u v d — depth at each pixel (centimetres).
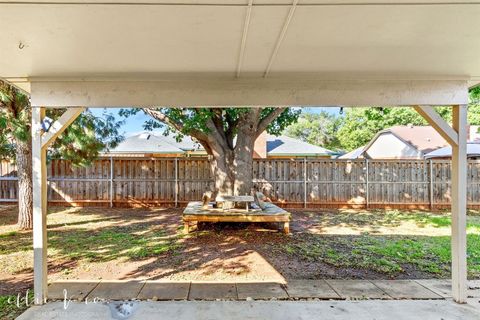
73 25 212
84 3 184
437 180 958
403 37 237
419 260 481
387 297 349
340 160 966
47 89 330
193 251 514
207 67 300
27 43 239
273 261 470
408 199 962
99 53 262
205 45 249
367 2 187
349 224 739
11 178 934
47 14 197
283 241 577
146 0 182
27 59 272
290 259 479
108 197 945
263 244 557
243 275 414
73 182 943
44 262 336
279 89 338
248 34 230
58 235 612
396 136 1458
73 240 575
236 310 317
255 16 203
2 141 615
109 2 183
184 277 407
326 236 620
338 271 432
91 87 333
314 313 311
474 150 995
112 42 240
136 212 861
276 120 836
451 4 190
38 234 333
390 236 626
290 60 283
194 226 686
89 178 944
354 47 255
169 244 552
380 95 339
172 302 335
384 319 299
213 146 728
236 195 698
